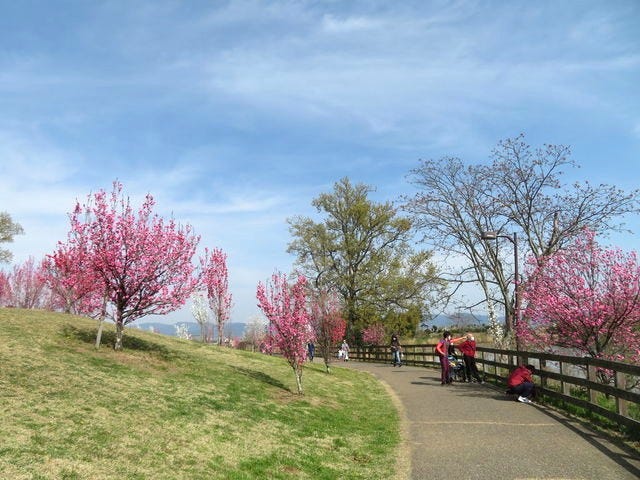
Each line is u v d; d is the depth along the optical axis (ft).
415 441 31.35
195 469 22.36
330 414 39.58
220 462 23.97
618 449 27.04
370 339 140.56
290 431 32.17
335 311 83.71
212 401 35.63
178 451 24.22
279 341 46.83
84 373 35.22
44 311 62.23
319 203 154.92
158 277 47.29
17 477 17.98
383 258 147.43
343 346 122.01
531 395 44.04
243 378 47.39
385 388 59.26
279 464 25.22
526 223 83.15
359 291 148.87
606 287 42.86
